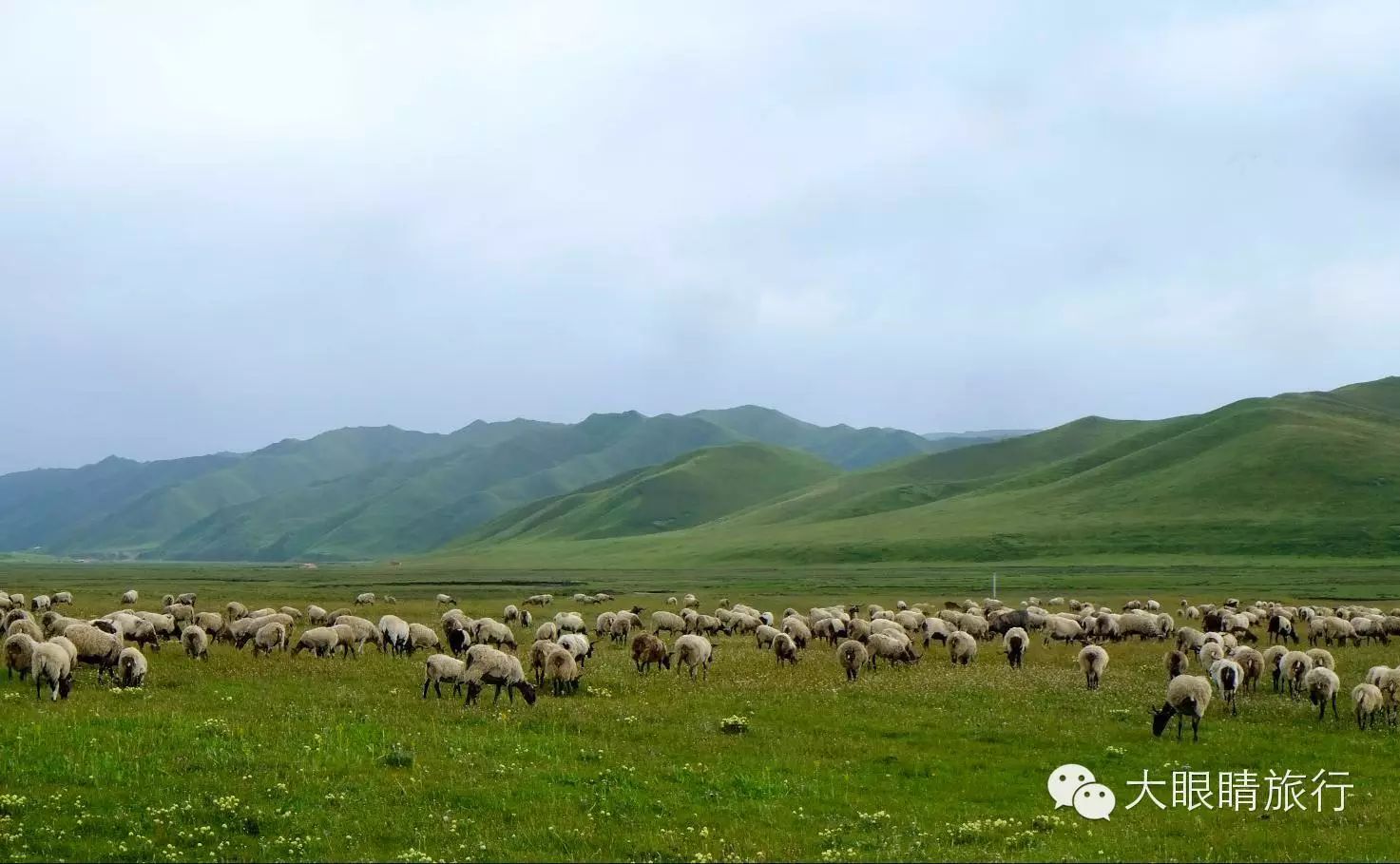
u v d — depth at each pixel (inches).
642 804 705.0
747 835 652.7
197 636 1445.6
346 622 1587.1
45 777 687.7
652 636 1448.1
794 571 6589.6
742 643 1985.7
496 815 667.4
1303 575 5002.5
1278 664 1330.0
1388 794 804.6
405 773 746.8
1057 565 6161.4
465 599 3998.5
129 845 585.0
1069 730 1012.5
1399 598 3698.3
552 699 1147.9
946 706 1144.8
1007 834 674.8
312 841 602.9
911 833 672.4
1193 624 2721.5
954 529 7706.7
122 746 770.8
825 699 1181.1
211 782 693.9
